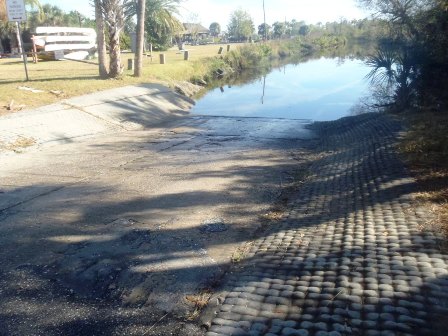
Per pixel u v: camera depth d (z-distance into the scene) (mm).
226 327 2824
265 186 6090
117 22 14797
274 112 14430
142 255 4008
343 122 10570
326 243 3777
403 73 11961
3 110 9641
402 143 6621
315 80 23578
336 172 6238
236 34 70688
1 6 19672
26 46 32031
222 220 4844
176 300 3258
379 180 5152
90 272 3719
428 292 2791
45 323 3037
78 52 24594
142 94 13570
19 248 4203
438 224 3670
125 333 2898
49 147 8391
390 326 2555
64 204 5383
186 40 63781
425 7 13742
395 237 3596
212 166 7164
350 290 2949
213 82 23641
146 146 8719
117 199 5551
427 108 9984
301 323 2729
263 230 4559
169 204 5359
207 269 3709
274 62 39812
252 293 3150
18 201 5488
